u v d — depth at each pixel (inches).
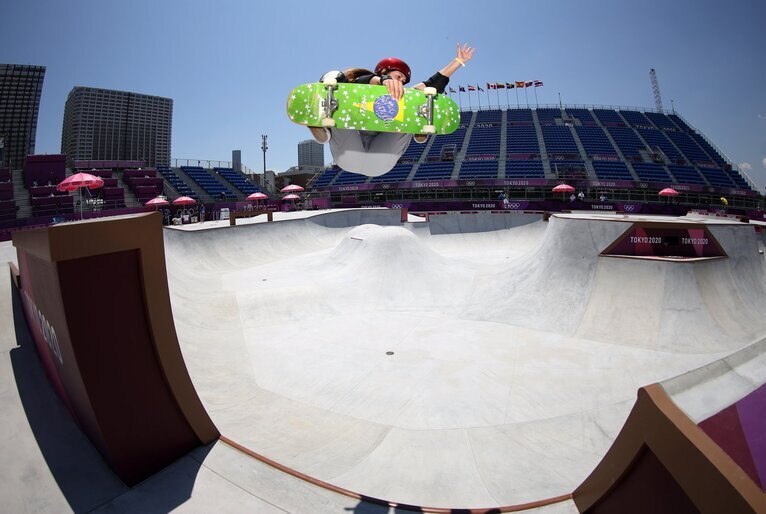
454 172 1610.5
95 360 166.1
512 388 300.7
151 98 5565.9
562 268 464.8
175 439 194.1
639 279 406.6
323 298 520.4
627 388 297.0
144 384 182.9
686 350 346.9
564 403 279.1
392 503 174.4
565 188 1192.8
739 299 405.1
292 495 175.6
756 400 111.3
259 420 257.1
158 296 185.0
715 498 85.5
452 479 200.8
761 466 93.3
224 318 448.8
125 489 174.2
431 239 1015.6
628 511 120.3
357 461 215.5
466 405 277.4
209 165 1658.5
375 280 560.1
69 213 1060.5
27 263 199.6
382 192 1491.1
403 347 382.9
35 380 211.6
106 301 169.6
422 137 146.5
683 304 379.2
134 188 1311.5
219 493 174.7
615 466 125.9
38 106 3378.4
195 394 203.6
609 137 1817.2
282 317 467.8
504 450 227.0
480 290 538.9
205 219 1229.7
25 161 1147.9
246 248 779.4
